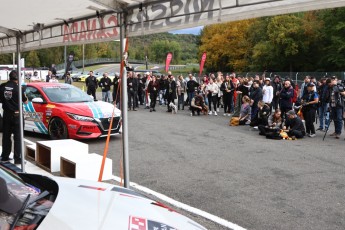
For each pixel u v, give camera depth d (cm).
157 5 374
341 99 1076
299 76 3130
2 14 464
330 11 4616
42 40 549
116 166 732
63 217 208
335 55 4547
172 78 1786
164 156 819
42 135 1059
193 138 1062
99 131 952
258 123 1185
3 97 680
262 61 5366
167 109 1953
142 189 581
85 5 412
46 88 1030
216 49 6256
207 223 451
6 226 200
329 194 566
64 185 266
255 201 532
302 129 1090
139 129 1222
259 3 295
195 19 342
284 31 4966
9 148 707
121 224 208
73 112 938
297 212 491
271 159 799
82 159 607
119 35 418
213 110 1820
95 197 245
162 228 216
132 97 1884
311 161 784
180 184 609
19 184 262
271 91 1313
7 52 679
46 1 394
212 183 616
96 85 1856
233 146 945
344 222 461
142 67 9606
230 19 316
